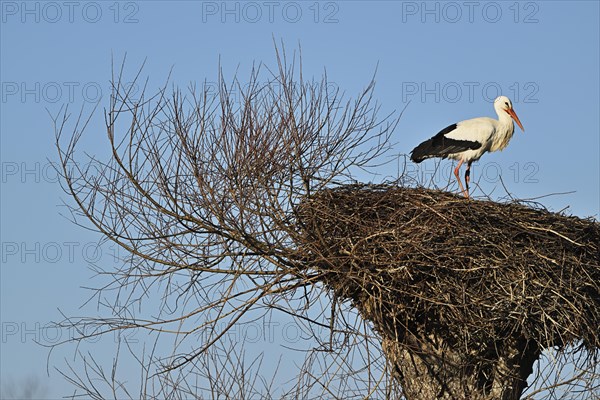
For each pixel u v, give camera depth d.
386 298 13.26
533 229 14.02
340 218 13.52
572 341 13.59
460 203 14.04
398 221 13.64
